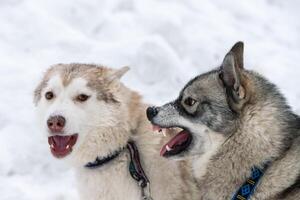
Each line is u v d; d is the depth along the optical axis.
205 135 6.64
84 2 14.07
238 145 6.45
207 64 12.96
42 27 13.28
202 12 14.74
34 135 10.21
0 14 13.57
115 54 12.34
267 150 6.34
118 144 7.34
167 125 6.79
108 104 7.30
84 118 7.22
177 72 12.11
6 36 13.03
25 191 9.08
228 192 6.59
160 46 12.21
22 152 9.88
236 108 6.43
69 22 13.73
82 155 7.37
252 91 6.48
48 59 12.48
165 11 14.08
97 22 13.80
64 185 9.36
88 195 7.56
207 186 6.79
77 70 7.53
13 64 12.18
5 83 11.57
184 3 14.83
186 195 7.57
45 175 9.60
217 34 13.87
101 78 7.47
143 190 7.38
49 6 13.94
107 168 7.40
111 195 7.46
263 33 14.81
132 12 14.07
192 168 7.41
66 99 7.29
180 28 13.48
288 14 16.12
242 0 15.95
